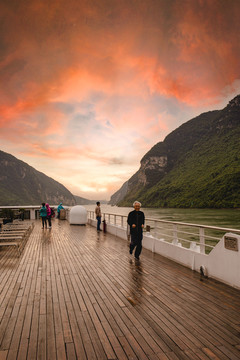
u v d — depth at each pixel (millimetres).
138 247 6977
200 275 5312
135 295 4152
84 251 8258
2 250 8664
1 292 4375
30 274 5559
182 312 3451
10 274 5574
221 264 4809
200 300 3893
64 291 4395
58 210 24078
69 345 2613
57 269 5977
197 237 36688
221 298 3965
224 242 4723
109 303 3807
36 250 8508
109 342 2666
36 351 2504
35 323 3146
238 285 4348
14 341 2707
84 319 3250
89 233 13250
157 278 5121
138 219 6930
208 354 2426
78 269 5957
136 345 2600
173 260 6777
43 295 4195
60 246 9273
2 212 19375
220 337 2764
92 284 4777
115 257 7285
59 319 3260
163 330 2932
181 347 2557
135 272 5625
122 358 2365
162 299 3951
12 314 3436
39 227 16375
